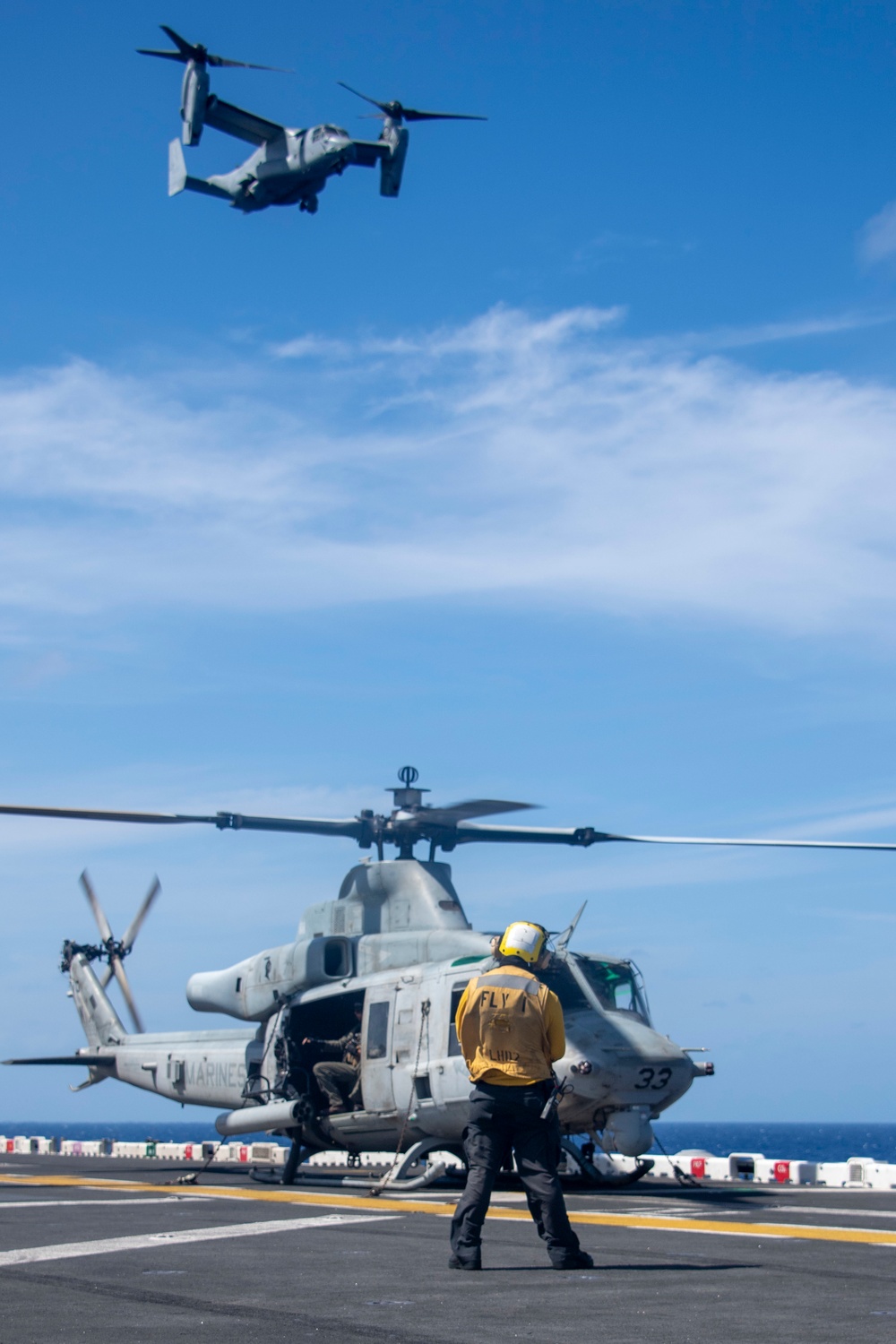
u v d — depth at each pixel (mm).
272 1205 13281
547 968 17594
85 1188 16047
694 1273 7871
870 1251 9133
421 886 19625
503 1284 7391
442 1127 17453
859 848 18906
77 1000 27844
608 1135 16953
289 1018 19766
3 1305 6555
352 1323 6027
